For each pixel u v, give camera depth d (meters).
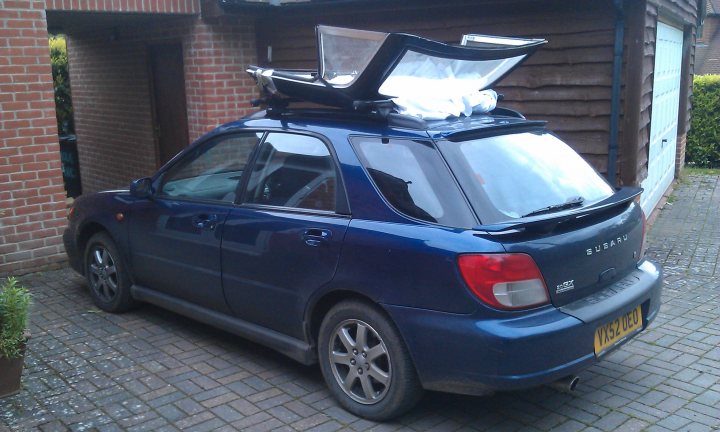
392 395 3.79
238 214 4.54
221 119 9.00
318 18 8.64
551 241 3.57
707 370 4.61
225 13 8.38
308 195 4.23
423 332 3.59
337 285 3.95
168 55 9.63
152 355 4.92
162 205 5.12
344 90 4.11
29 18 6.76
